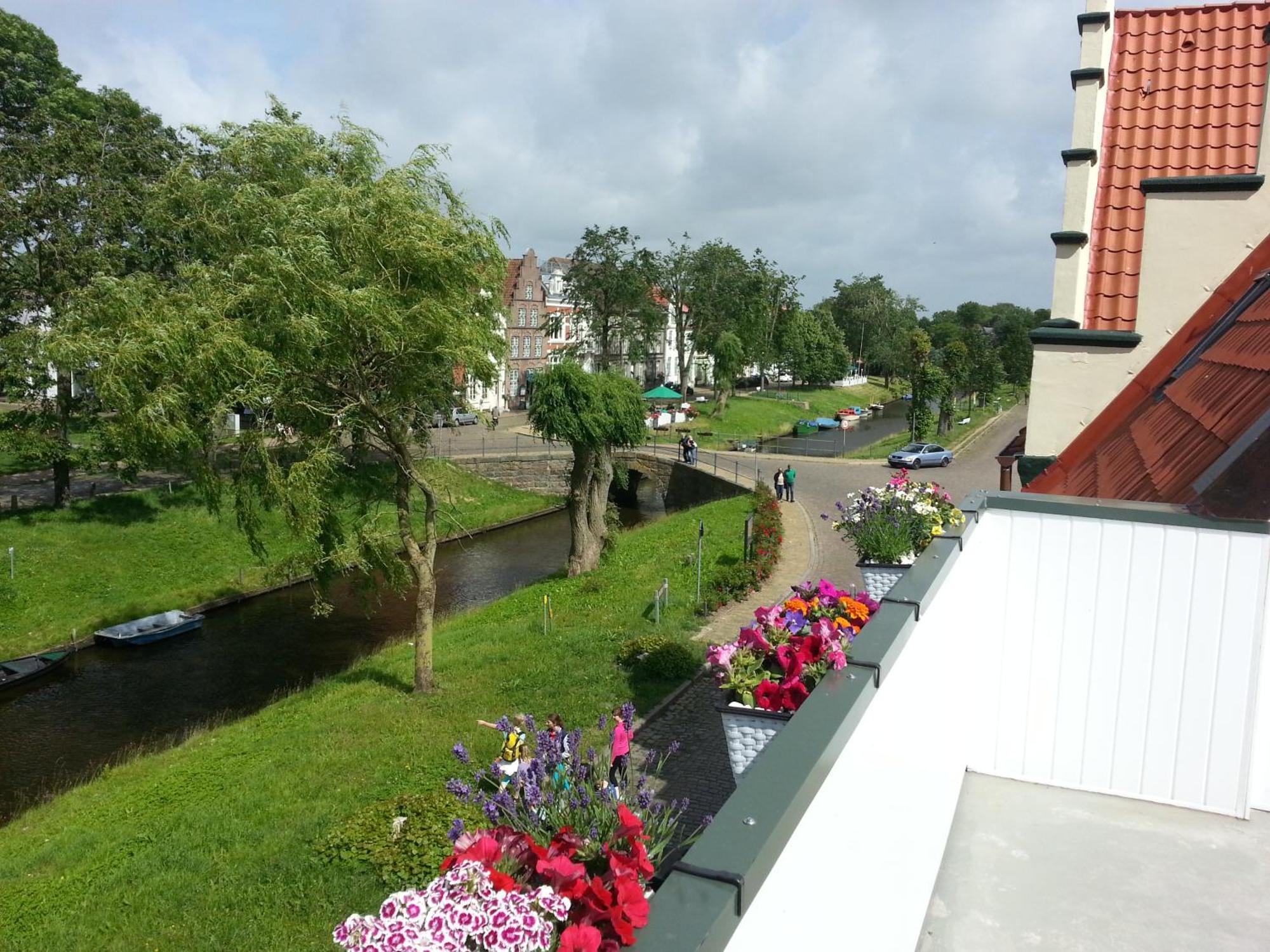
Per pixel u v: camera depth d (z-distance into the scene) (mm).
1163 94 9516
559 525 40812
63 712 20578
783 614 4871
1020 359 91938
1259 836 4145
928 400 51219
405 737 14273
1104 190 8930
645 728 13789
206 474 15820
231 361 14156
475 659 18000
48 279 29328
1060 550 4590
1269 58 9398
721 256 68812
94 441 28422
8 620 24891
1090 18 8266
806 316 91688
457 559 34406
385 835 10523
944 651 3838
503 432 54969
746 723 4559
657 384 91500
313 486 14961
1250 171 8680
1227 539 4168
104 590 27328
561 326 73938
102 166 31219
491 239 16000
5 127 33812
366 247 14750
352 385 15727
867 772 2527
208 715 20438
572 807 3799
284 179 15555
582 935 1752
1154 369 7922
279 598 29281
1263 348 5332
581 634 18859
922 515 7043
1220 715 4301
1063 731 4664
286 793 12633
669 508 44312
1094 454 7461
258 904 9625
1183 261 7945
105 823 12945
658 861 3488
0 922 10047
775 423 68000
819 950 2148
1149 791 4516
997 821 4324
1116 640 4496
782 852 1833
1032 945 3398
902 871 3080
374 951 1783
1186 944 3383
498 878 2033
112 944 9156
